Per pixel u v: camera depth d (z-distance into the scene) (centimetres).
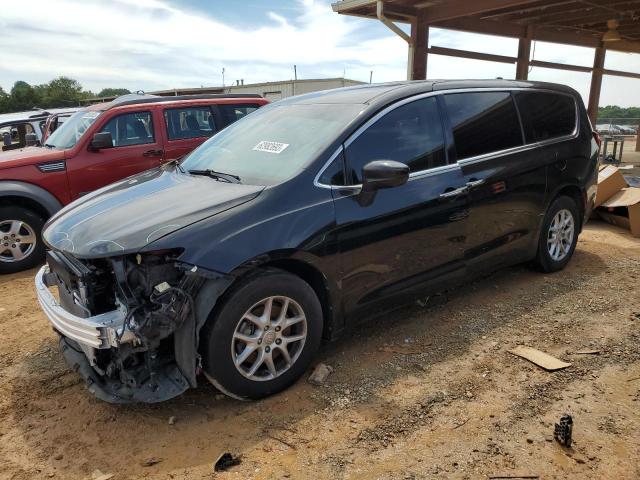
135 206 324
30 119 1253
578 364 345
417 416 293
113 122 669
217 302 286
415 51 1113
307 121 380
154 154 689
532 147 460
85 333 265
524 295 463
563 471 247
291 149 355
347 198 333
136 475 254
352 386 325
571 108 518
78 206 359
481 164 413
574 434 274
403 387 322
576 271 525
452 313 429
